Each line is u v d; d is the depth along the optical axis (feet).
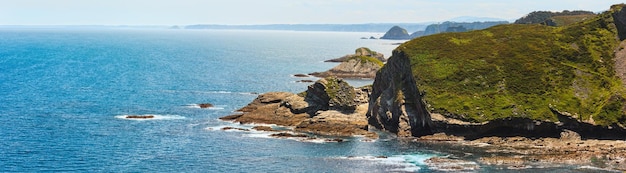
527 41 415.03
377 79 437.99
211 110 427.74
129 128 354.13
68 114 396.98
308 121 363.35
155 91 528.63
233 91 543.39
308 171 266.77
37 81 589.32
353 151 305.32
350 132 351.25
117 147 304.91
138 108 428.97
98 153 291.79
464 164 278.26
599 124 330.34
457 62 391.86
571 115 336.08
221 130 353.92
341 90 388.37
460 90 364.38
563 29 428.97
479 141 332.80
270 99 424.05
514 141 329.72
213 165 274.77
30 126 352.49
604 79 367.45
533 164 277.23
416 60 398.01
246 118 387.14
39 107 422.82
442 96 358.23
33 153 288.30
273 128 364.58
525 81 368.89
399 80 403.75
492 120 337.72
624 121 329.11
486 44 417.49
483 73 378.53
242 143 319.68
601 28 424.05
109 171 260.62
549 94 355.36
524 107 345.10
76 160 277.64
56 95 488.02
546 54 396.16
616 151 299.58
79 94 497.05
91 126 357.61
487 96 358.23
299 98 395.75
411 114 363.56
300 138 334.24
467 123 338.54
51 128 348.38
